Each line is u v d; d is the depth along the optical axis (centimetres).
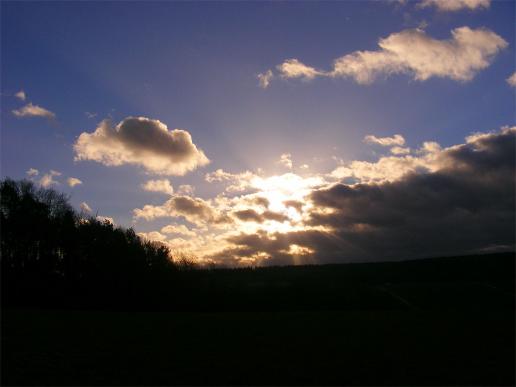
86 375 2517
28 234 8388
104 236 9162
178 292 9544
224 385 2347
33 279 8438
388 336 4116
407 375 2570
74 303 8406
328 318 6025
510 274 12962
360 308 9588
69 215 8869
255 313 7219
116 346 3422
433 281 12662
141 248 9644
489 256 14750
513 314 6656
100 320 5297
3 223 8256
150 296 9075
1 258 8369
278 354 3175
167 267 9875
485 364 2852
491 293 11038
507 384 2367
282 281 12119
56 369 2642
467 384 2370
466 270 13588
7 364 2745
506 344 3638
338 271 14000
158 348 3366
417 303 10156
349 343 3681
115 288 8875
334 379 2480
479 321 5528
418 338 3984
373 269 14250
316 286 11644
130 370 2652
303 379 2477
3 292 8150
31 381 2372
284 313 7288
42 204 8650
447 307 9569
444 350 3356
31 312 6162
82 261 8988
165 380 2436
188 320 5609
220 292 9862
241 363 2866
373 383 2403
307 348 3428
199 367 2745
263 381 2441
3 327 4397
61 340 3650
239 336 4059
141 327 4650
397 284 12419
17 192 8500
